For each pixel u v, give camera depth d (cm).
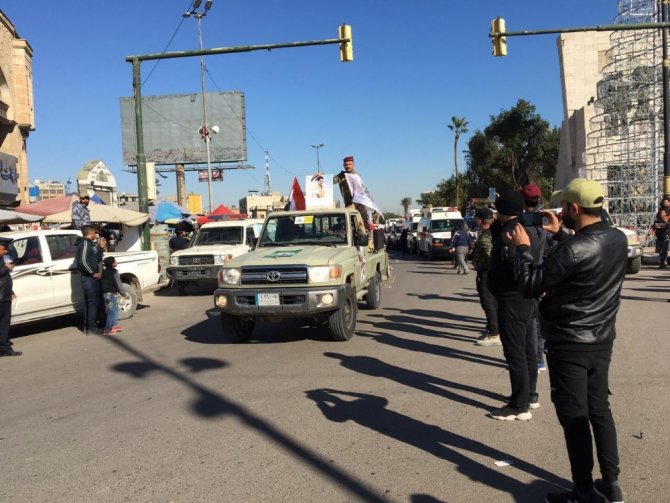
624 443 420
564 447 420
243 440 451
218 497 358
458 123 5784
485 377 608
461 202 5753
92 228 942
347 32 1359
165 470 400
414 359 692
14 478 397
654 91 2598
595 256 304
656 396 521
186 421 500
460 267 1794
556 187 3881
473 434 450
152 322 1063
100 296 1005
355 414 503
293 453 422
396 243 3762
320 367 666
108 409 544
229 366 689
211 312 1159
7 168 1895
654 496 342
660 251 1636
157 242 1784
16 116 2128
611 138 3228
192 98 4184
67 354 811
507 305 468
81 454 436
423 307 1107
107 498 362
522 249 333
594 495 324
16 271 921
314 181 1080
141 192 1539
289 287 755
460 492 356
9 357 806
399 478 377
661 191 2705
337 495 356
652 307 994
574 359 314
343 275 776
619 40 3134
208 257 1428
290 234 909
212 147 4191
